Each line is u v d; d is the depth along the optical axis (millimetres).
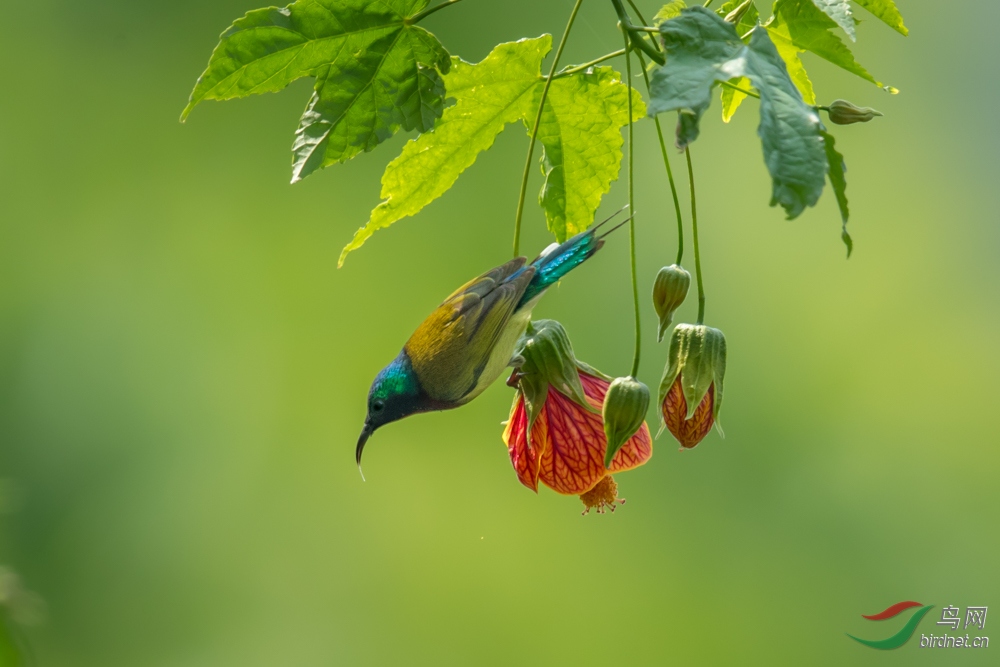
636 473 14133
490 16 14211
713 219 14672
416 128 5930
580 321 14250
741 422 14352
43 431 14445
